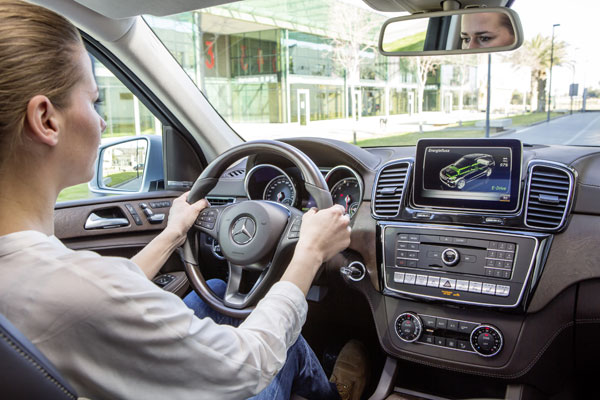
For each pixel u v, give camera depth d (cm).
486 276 148
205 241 179
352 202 179
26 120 55
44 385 51
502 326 147
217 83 668
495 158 149
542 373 147
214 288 139
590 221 138
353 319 194
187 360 60
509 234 145
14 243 55
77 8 168
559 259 140
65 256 56
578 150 159
